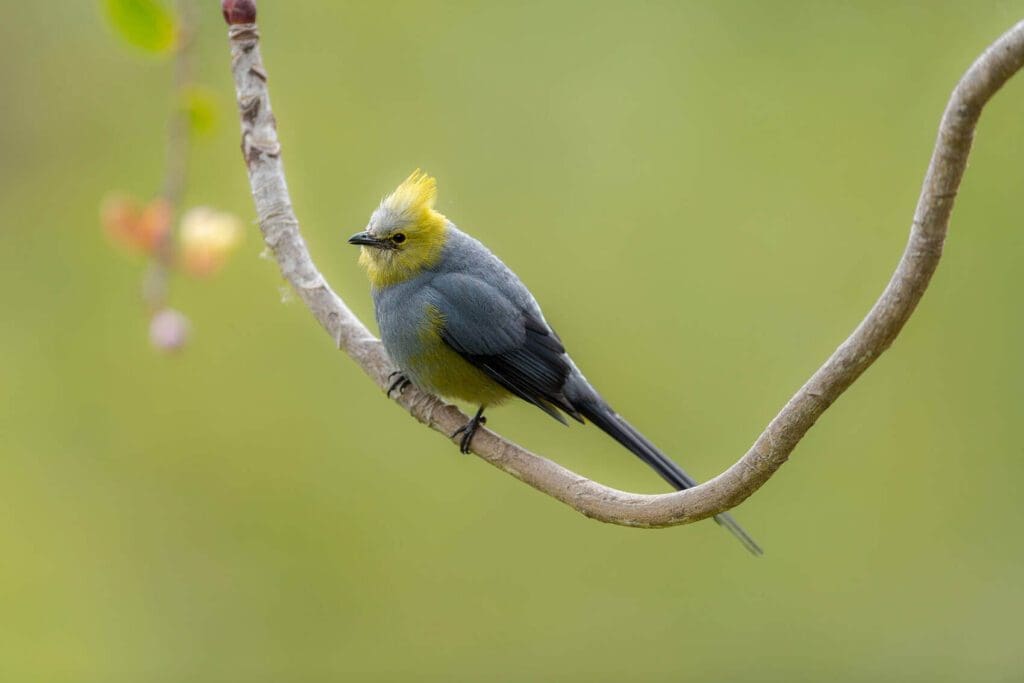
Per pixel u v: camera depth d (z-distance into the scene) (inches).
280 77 498.9
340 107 499.8
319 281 327.0
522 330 361.1
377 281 368.2
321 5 504.1
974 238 505.0
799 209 508.1
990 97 180.9
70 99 491.2
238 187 472.1
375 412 495.5
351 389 494.6
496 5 516.1
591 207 502.9
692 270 502.9
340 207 491.2
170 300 483.2
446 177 499.5
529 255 498.3
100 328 492.4
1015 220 501.0
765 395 494.6
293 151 492.7
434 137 502.9
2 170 489.7
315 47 503.2
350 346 330.0
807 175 512.1
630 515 254.1
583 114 510.6
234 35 311.4
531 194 503.8
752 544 323.0
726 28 524.4
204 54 463.5
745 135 516.1
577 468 494.3
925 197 191.2
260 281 484.7
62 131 492.1
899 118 510.6
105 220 310.0
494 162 504.7
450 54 509.7
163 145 491.5
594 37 519.8
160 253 309.4
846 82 517.0
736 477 232.2
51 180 493.0
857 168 511.2
